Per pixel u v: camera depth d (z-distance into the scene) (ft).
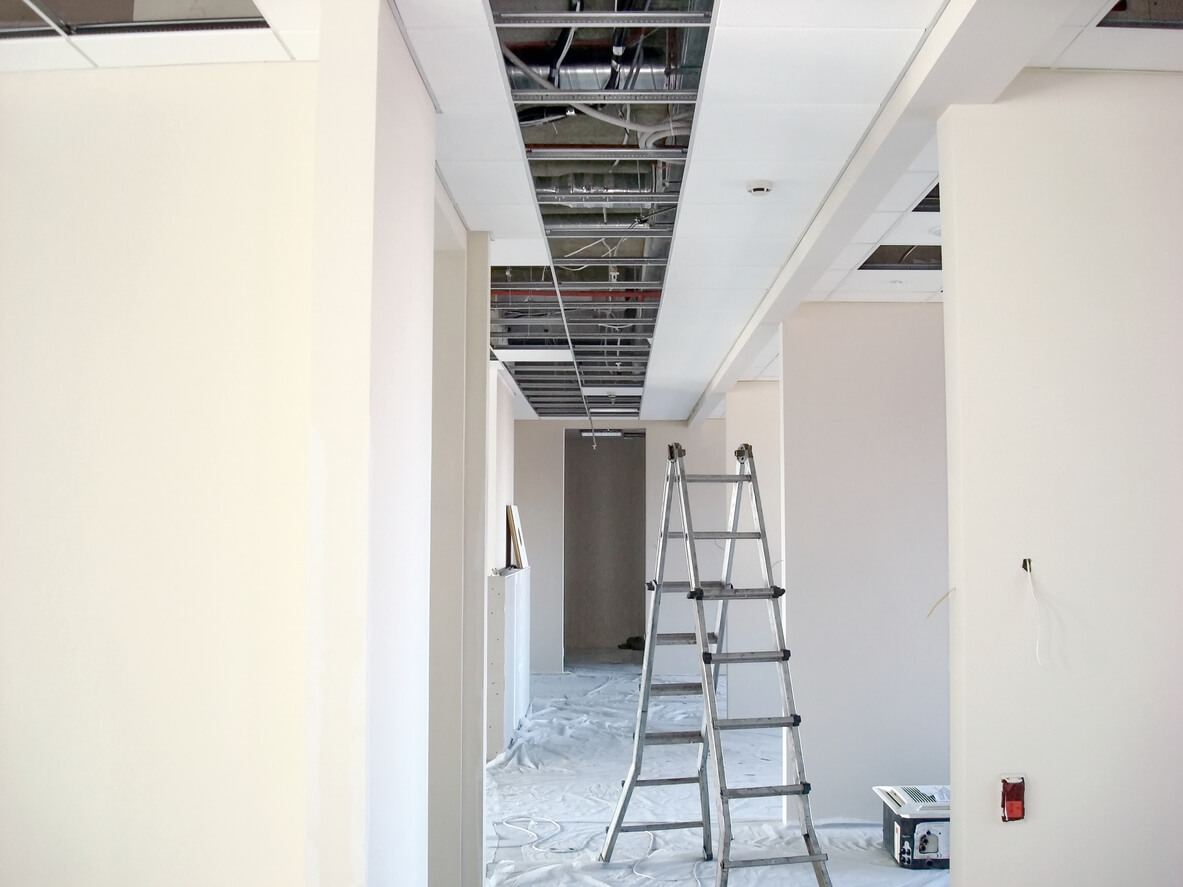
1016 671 9.25
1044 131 9.64
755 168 11.98
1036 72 9.70
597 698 30.63
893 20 8.59
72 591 9.29
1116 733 9.23
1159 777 9.21
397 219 8.39
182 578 9.27
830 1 8.27
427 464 9.61
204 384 9.41
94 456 9.39
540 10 8.50
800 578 17.76
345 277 7.52
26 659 9.27
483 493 13.56
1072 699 9.25
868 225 13.99
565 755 22.80
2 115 9.77
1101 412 9.45
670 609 35.68
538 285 17.62
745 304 18.71
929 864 14.93
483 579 13.43
